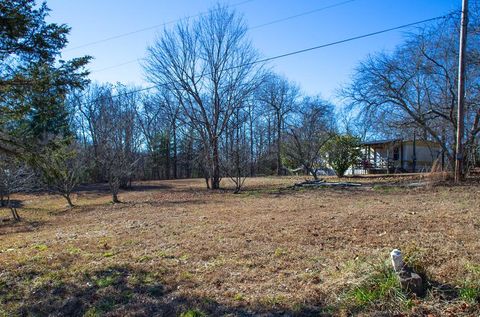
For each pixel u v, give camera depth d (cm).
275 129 3400
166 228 791
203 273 469
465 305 324
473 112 1486
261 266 482
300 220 773
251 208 1054
